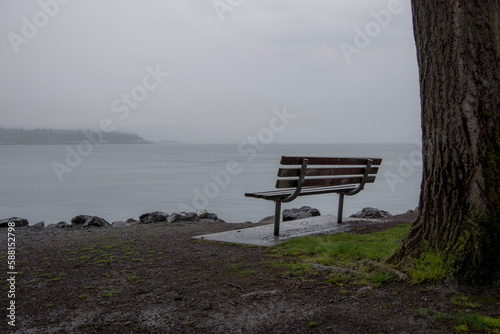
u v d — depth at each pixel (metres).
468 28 3.72
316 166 7.29
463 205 3.78
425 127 4.12
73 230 9.05
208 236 6.99
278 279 4.22
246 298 3.67
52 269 4.95
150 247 6.31
